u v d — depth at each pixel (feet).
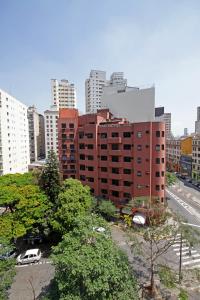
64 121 186.91
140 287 71.36
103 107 216.54
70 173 188.24
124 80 467.52
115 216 147.54
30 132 431.43
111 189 160.15
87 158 171.83
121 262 56.85
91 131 166.20
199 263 97.50
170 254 105.40
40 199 108.37
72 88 524.11
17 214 102.27
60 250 60.70
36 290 80.64
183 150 320.91
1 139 230.68
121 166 154.20
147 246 111.65
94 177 168.04
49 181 124.57
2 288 61.26
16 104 272.10
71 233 63.41
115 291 52.13
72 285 50.93
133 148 148.36
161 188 144.36
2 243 71.92
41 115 496.23
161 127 140.26
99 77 510.17
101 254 53.57
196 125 444.14
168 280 71.20
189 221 148.56
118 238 125.18
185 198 205.87
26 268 96.27
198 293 76.95
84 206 111.14
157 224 88.99
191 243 75.25
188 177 294.46
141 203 129.08
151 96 189.88
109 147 158.30
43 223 107.04
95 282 48.80
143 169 145.18
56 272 56.85
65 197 107.34
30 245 118.42
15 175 146.92
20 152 284.82
